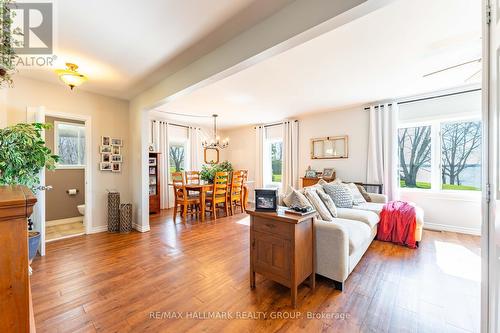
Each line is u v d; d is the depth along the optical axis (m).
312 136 5.46
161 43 2.29
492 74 1.05
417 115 4.07
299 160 5.72
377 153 4.40
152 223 4.45
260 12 1.85
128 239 3.47
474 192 3.67
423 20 1.92
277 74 3.06
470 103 3.60
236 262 2.66
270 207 2.10
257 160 6.65
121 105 4.20
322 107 4.79
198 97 4.09
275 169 6.51
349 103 4.50
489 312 1.08
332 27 1.62
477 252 2.92
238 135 7.32
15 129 2.25
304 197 2.56
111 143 4.05
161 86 3.29
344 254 2.04
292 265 1.83
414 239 3.06
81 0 1.67
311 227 2.09
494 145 1.02
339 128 5.00
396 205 3.49
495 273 1.01
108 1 1.69
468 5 1.73
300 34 1.70
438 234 3.67
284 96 4.04
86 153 3.76
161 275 2.34
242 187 5.61
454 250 2.98
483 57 1.13
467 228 3.69
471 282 2.19
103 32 2.10
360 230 2.54
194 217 4.92
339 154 4.99
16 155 2.19
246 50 2.09
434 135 3.99
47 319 1.66
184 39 2.22
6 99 2.95
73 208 4.64
